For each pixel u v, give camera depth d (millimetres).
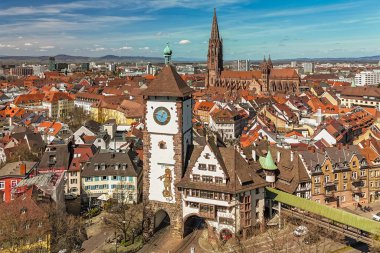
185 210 119625
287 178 135125
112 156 156500
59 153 160000
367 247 109938
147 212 124375
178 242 119000
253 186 115375
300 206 116250
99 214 145125
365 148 156375
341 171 143875
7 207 107312
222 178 113438
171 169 120688
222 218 115250
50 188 122875
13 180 139625
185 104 122188
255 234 117062
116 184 153750
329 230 111938
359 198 149250
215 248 112750
